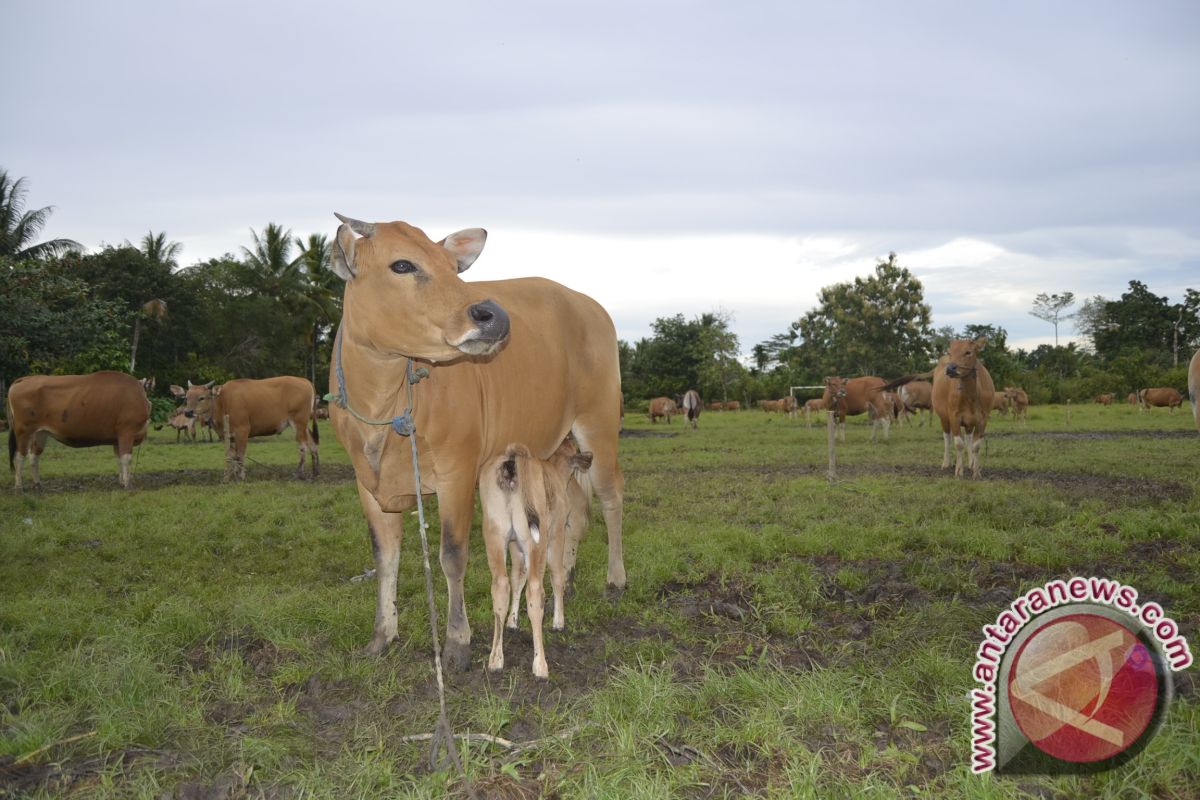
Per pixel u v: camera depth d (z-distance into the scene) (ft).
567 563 21.75
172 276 146.20
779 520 31.89
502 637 17.39
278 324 164.76
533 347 19.15
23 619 18.79
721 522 31.17
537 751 12.68
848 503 35.65
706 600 21.21
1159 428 92.27
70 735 13.15
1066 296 267.59
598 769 11.97
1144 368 169.17
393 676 15.69
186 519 34.32
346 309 15.29
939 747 12.69
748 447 71.67
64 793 11.53
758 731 12.94
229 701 14.82
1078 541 26.21
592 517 32.35
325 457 70.64
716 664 16.33
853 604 20.52
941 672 15.06
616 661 16.69
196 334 147.54
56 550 28.63
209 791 11.73
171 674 15.67
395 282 14.25
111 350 91.61
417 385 15.84
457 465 16.47
